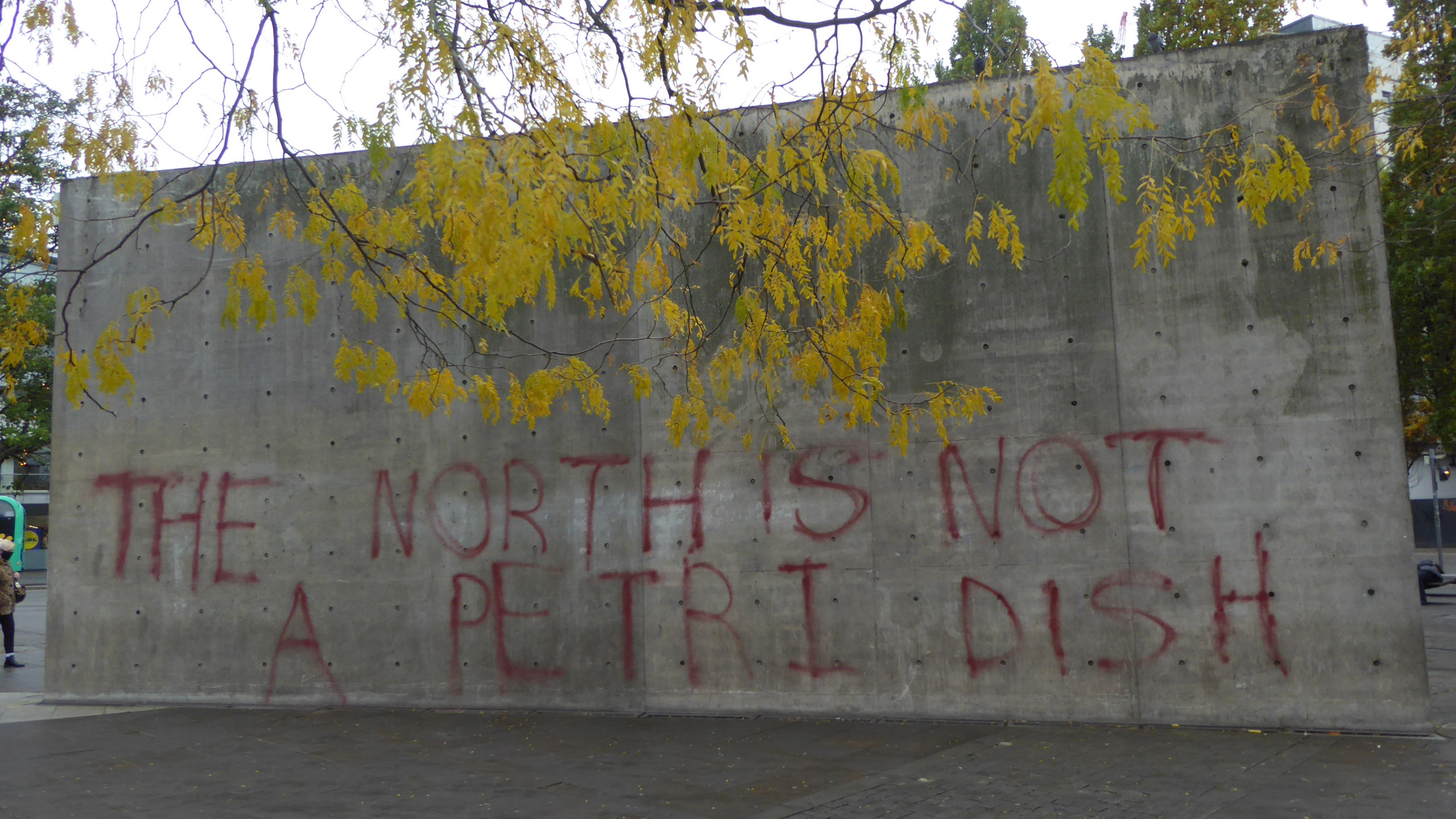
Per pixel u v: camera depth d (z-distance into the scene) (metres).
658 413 9.12
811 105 7.89
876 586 8.61
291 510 9.77
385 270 5.30
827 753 7.37
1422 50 9.16
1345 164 7.88
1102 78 4.44
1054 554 8.27
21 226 4.95
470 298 4.86
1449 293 19.05
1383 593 7.62
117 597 9.97
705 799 6.26
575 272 9.35
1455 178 9.50
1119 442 8.20
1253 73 8.12
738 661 8.81
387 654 9.47
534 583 9.27
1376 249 7.75
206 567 9.86
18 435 27.45
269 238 9.96
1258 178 5.00
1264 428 7.92
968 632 8.41
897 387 8.70
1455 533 38.19
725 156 5.02
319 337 9.84
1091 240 8.39
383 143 4.68
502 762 7.29
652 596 9.02
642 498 9.12
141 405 10.12
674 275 9.17
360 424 9.72
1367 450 7.71
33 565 42.72
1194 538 8.01
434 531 9.49
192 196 5.05
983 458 8.48
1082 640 8.17
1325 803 5.89
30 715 9.31
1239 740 7.46
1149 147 8.29
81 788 6.71
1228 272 8.07
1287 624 7.79
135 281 10.21
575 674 9.12
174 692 9.77
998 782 6.52
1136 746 7.34
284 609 9.69
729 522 8.91
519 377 9.44
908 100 5.00
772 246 5.28
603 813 5.99
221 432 9.96
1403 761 6.77
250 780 6.89
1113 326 8.29
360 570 9.59
